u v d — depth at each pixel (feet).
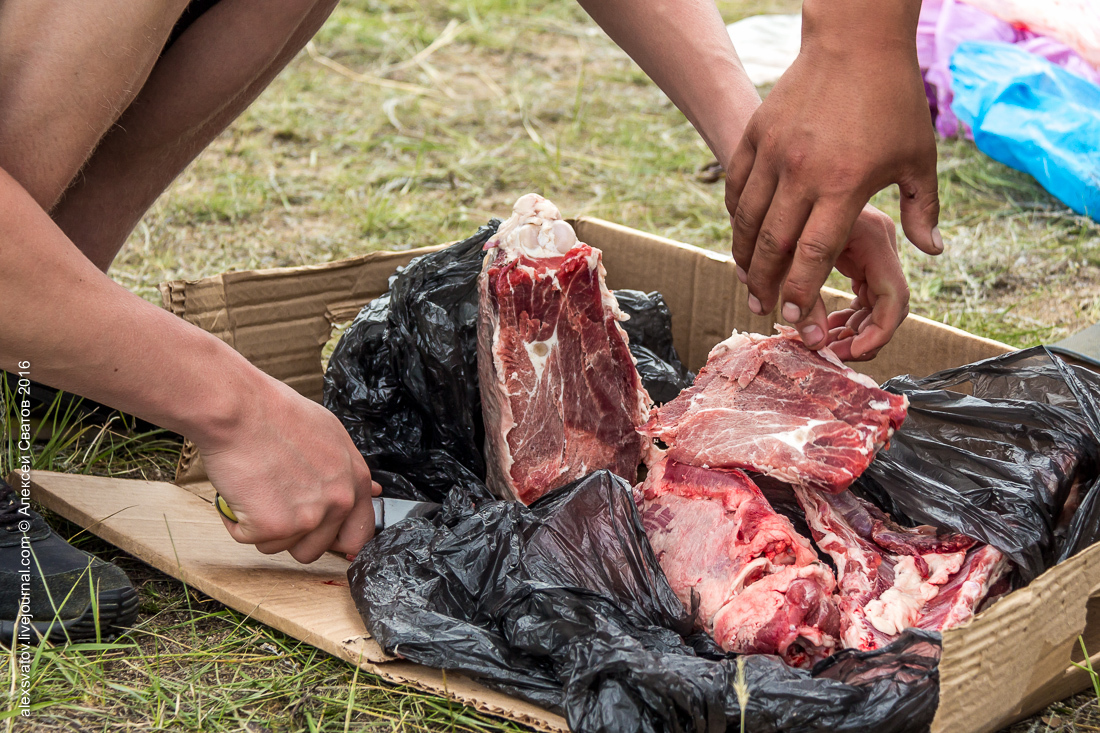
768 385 5.20
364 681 4.41
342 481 4.79
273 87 16.39
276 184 12.51
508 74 17.62
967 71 13.19
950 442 5.44
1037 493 4.91
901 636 3.93
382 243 10.98
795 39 16.46
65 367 4.09
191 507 5.76
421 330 6.09
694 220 12.07
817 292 4.19
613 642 3.97
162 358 4.23
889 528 5.11
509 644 4.25
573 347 5.54
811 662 4.48
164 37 4.75
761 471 4.91
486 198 12.57
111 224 6.76
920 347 6.50
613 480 4.82
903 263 10.66
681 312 7.60
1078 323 9.30
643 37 5.89
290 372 6.82
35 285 3.92
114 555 5.47
